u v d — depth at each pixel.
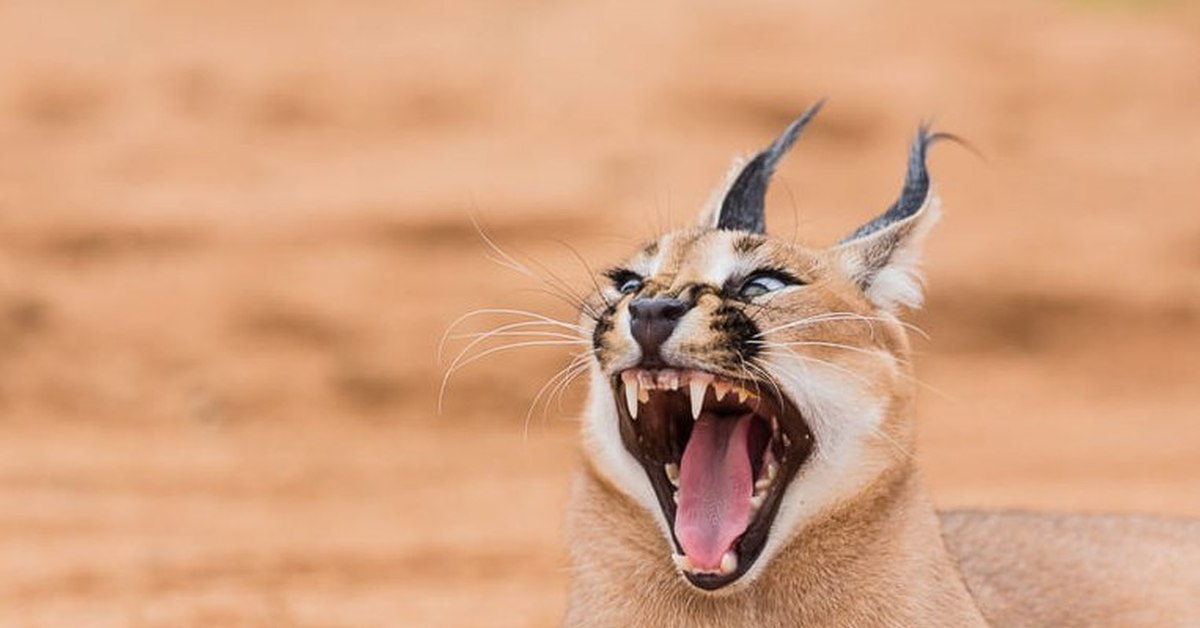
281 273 74.88
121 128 91.12
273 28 101.69
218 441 60.94
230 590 38.19
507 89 96.75
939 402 72.19
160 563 40.69
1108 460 61.28
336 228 79.19
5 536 43.53
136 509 48.09
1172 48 109.31
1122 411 71.31
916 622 22.47
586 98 96.31
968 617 22.88
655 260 23.80
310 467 56.50
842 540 22.53
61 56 96.69
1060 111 102.69
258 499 50.88
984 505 51.66
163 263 75.69
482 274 75.81
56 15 101.31
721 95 98.38
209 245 77.19
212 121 92.38
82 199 81.06
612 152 91.00
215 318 71.50
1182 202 93.31
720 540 22.11
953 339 79.56
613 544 22.69
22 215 78.50
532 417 66.88
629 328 22.23
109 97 93.81
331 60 98.06
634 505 22.59
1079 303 81.75
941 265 82.44
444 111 95.00
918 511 22.89
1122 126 102.38
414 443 62.25
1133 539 28.09
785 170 92.62
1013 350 79.50
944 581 22.86
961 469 59.41
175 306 71.94
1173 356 79.50
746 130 96.75
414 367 69.31
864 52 104.06
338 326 71.50
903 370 23.48
